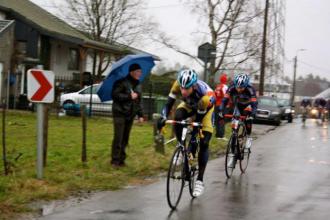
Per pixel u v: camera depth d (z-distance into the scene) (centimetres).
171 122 761
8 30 2403
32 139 1371
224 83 1585
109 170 974
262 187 917
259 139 1908
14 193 761
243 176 1032
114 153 999
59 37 2762
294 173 1084
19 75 2586
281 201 805
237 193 859
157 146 1195
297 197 838
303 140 1877
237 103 1052
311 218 703
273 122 2961
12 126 1695
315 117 3997
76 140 1385
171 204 732
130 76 985
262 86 3575
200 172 811
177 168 748
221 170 1095
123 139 1011
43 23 2972
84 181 878
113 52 3384
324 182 986
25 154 1100
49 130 1625
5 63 2389
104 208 725
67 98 2350
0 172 887
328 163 1256
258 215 712
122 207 735
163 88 3166
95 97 2339
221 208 748
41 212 691
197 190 806
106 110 2300
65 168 952
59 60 3158
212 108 804
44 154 956
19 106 2436
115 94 977
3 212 675
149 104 2255
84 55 2948
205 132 802
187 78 746
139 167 1021
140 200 782
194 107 795
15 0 3145
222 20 2922
